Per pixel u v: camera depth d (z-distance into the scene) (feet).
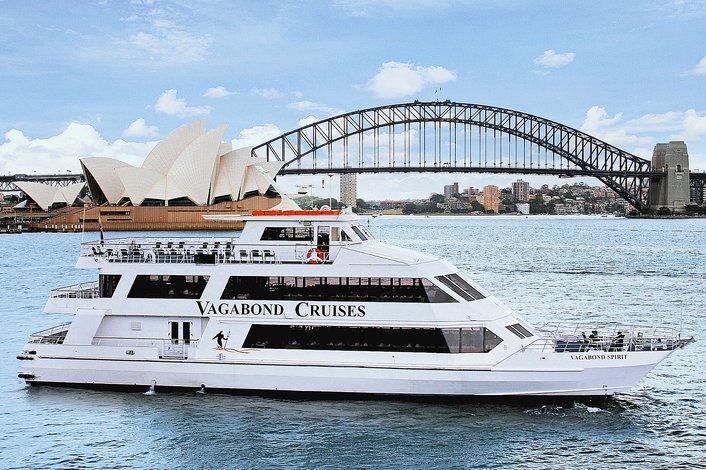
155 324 115.96
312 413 105.29
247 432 99.45
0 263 378.53
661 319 188.65
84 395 114.21
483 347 107.55
